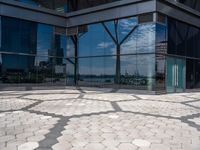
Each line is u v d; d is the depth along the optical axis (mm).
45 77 22672
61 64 23984
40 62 22391
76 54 23547
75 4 23625
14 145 5414
